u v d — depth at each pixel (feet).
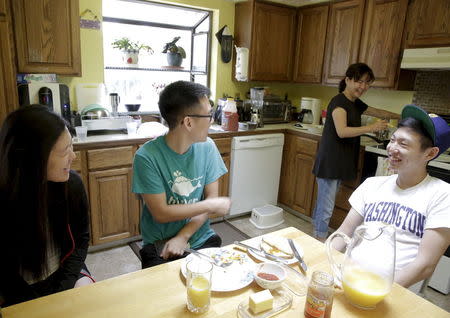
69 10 7.44
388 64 8.54
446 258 6.83
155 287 2.93
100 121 8.11
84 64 8.71
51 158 3.27
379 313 2.73
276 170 10.74
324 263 3.47
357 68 7.38
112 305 2.68
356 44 9.18
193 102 4.03
